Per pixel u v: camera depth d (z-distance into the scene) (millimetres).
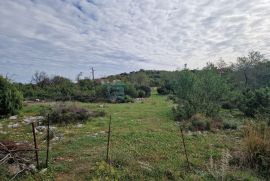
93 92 36438
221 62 33906
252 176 6594
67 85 40938
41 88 39125
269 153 7289
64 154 8727
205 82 17438
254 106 16891
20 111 19531
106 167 6414
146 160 8055
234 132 12227
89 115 17031
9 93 18406
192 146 9578
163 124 14656
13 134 12414
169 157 8328
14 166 6934
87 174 6816
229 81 21219
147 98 38969
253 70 34500
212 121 13805
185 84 18156
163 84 50219
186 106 16656
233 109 20016
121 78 60750
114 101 31766
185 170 7195
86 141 10477
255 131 8227
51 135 11562
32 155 8164
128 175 6648
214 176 6465
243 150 7734
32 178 6574
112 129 13266
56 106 18141
